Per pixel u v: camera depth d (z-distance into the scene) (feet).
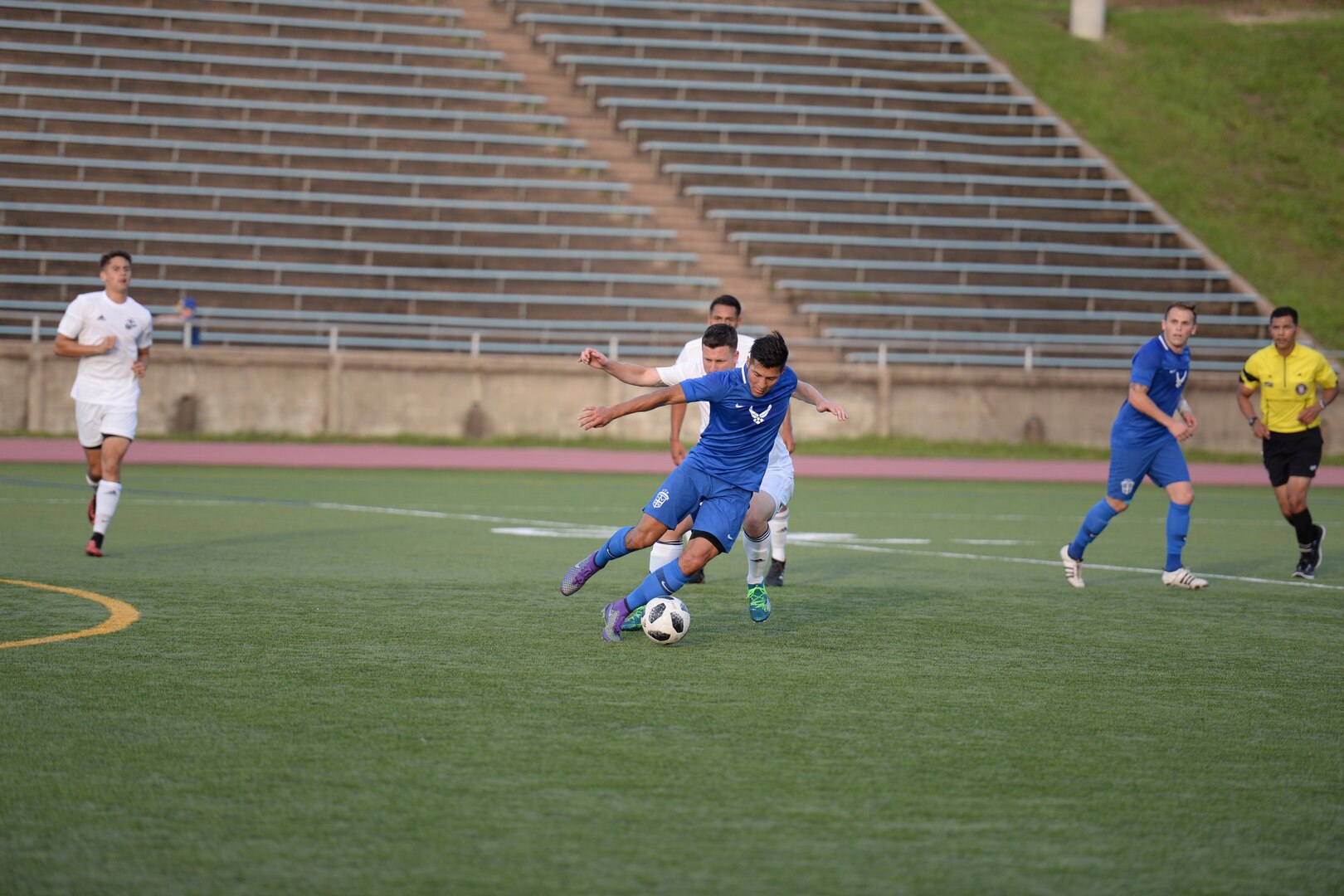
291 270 267.18
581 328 270.26
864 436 253.85
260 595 84.99
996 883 36.45
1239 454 267.18
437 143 306.35
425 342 253.03
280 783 44.01
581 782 44.70
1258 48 417.69
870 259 304.30
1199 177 356.38
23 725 50.90
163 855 37.32
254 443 229.66
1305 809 43.78
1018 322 294.46
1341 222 349.82
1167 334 96.12
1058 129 358.02
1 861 36.76
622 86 335.06
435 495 166.09
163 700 55.31
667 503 69.31
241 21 323.37
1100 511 96.99
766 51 358.23
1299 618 85.92
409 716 53.36
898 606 87.20
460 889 35.17
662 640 68.95
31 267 255.91
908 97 353.10
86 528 122.11
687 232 299.38
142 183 278.67
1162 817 42.57
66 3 312.29
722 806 42.50
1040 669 66.69
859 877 36.65
